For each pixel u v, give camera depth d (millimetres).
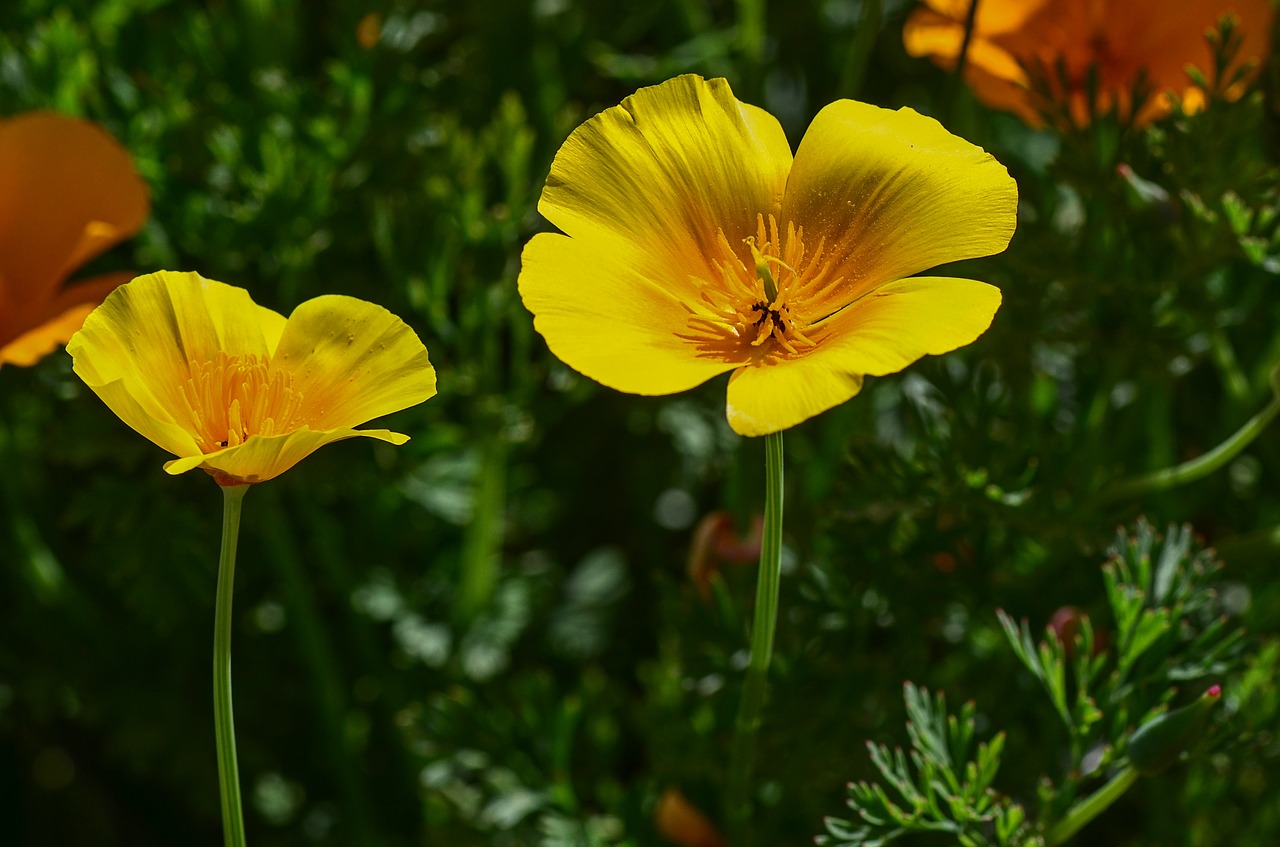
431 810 734
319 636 737
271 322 608
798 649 696
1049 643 681
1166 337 705
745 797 658
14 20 748
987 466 693
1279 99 715
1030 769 693
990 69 714
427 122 741
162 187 729
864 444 693
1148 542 667
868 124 615
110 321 591
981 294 588
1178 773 722
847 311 604
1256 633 715
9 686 754
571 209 606
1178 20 704
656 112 613
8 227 675
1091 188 698
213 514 736
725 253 609
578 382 741
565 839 713
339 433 583
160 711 756
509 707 744
